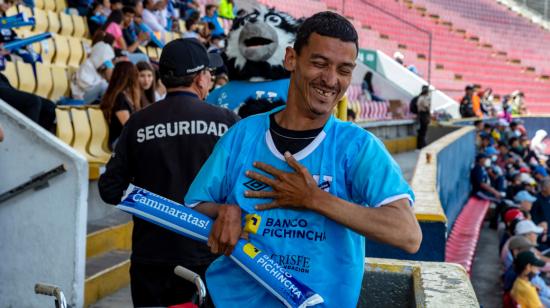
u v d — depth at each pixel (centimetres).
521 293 777
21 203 475
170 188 331
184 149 332
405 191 205
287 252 211
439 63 2836
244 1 1967
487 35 3231
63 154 463
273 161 216
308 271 210
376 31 2573
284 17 402
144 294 333
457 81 2733
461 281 284
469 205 1473
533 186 1554
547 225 1240
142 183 339
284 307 216
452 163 1157
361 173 208
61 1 1186
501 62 3089
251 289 221
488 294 909
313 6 2383
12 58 841
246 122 226
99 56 840
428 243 452
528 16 3878
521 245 816
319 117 212
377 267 304
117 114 691
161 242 327
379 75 2080
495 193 1542
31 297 476
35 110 579
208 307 261
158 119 335
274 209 212
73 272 468
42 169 467
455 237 1055
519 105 2769
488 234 1320
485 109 2478
